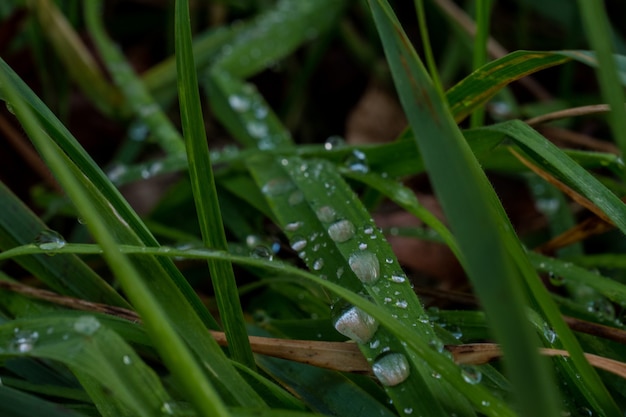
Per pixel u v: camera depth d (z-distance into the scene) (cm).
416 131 15
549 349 16
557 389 17
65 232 23
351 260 18
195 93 17
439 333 17
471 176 14
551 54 17
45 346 16
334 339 18
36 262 18
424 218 19
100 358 15
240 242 21
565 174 17
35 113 17
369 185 20
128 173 21
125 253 17
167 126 23
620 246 22
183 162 21
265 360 17
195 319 16
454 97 18
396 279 17
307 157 20
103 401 16
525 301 17
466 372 16
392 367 16
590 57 16
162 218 22
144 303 15
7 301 18
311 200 19
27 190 23
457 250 18
